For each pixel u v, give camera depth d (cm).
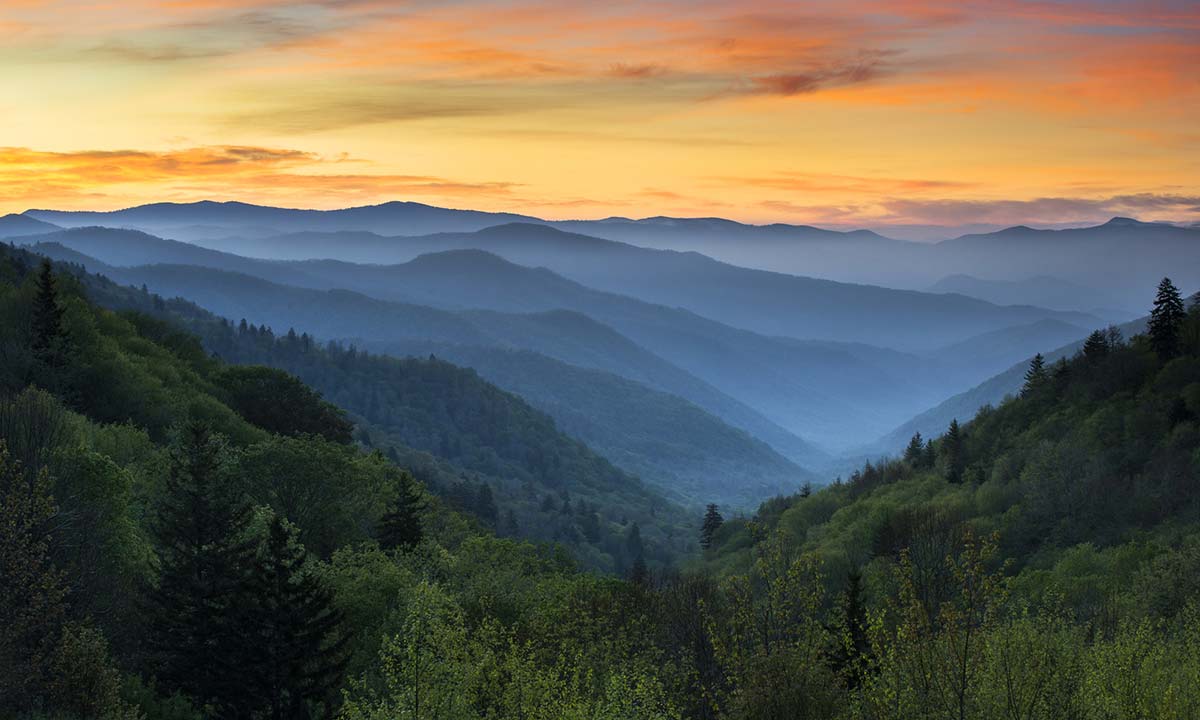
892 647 2542
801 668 2722
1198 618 3641
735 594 3184
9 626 2788
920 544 5725
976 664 2383
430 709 2898
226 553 3856
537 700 3039
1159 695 2706
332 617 3519
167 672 3547
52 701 2816
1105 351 13938
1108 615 4047
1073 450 10094
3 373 7538
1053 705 2420
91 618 3198
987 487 10662
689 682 3616
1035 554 8775
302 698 3516
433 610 3209
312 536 5406
